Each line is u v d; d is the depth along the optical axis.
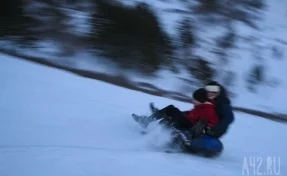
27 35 11.13
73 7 12.97
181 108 8.12
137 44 12.41
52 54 10.91
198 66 13.83
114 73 11.35
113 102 6.46
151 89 11.03
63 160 3.10
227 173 3.82
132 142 4.54
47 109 5.13
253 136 7.21
